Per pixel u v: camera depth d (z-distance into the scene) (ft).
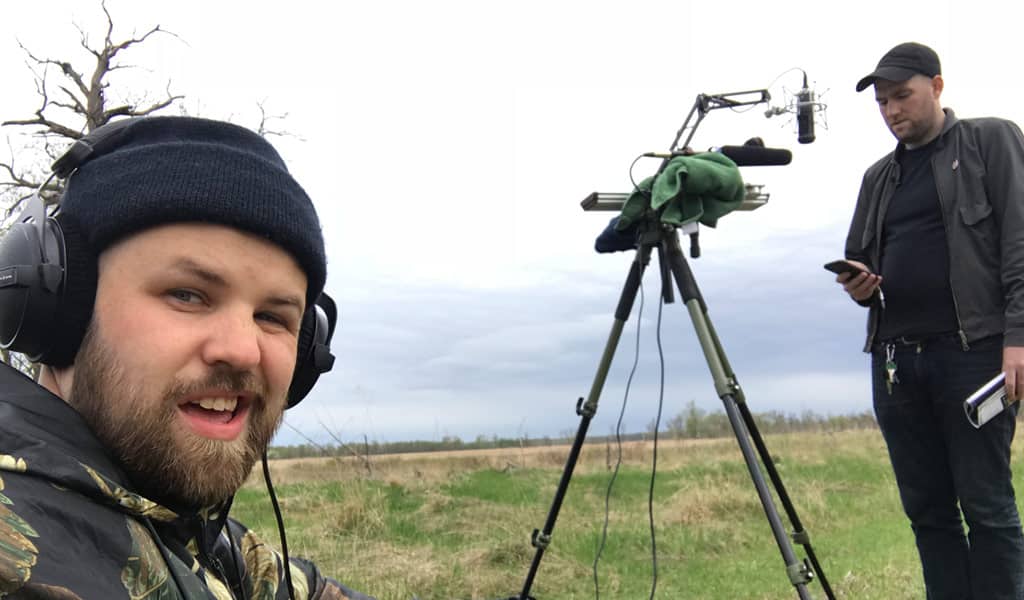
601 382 7.34
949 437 6.66
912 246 6.88
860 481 22.94
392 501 18.89
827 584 6.72
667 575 11.96
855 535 14.28
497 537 14.48
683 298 6.66
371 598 4.23
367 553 12.73
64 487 2.20
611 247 7.89
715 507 16.98
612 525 16.24
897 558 11.28
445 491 21.26
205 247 2.50
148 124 2.70
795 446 35.63
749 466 6.03
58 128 30.81
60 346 2.59
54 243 2.53
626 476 27.63
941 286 6.66
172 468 2.48
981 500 6.41
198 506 2.67
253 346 2.56
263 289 2.61
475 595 10.85
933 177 6.84
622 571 12.39
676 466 29.58
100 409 2.49
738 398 6.48
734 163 6.86
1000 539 6.34
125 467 2.50
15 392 2.36
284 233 2.61
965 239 6.54
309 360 3.64
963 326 6.48
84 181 2.57
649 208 6.96
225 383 2.53
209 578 2.78
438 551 13.47
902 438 7.09
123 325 2.48
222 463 2.56
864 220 7.59
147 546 2.31
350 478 21.01
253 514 16.70
